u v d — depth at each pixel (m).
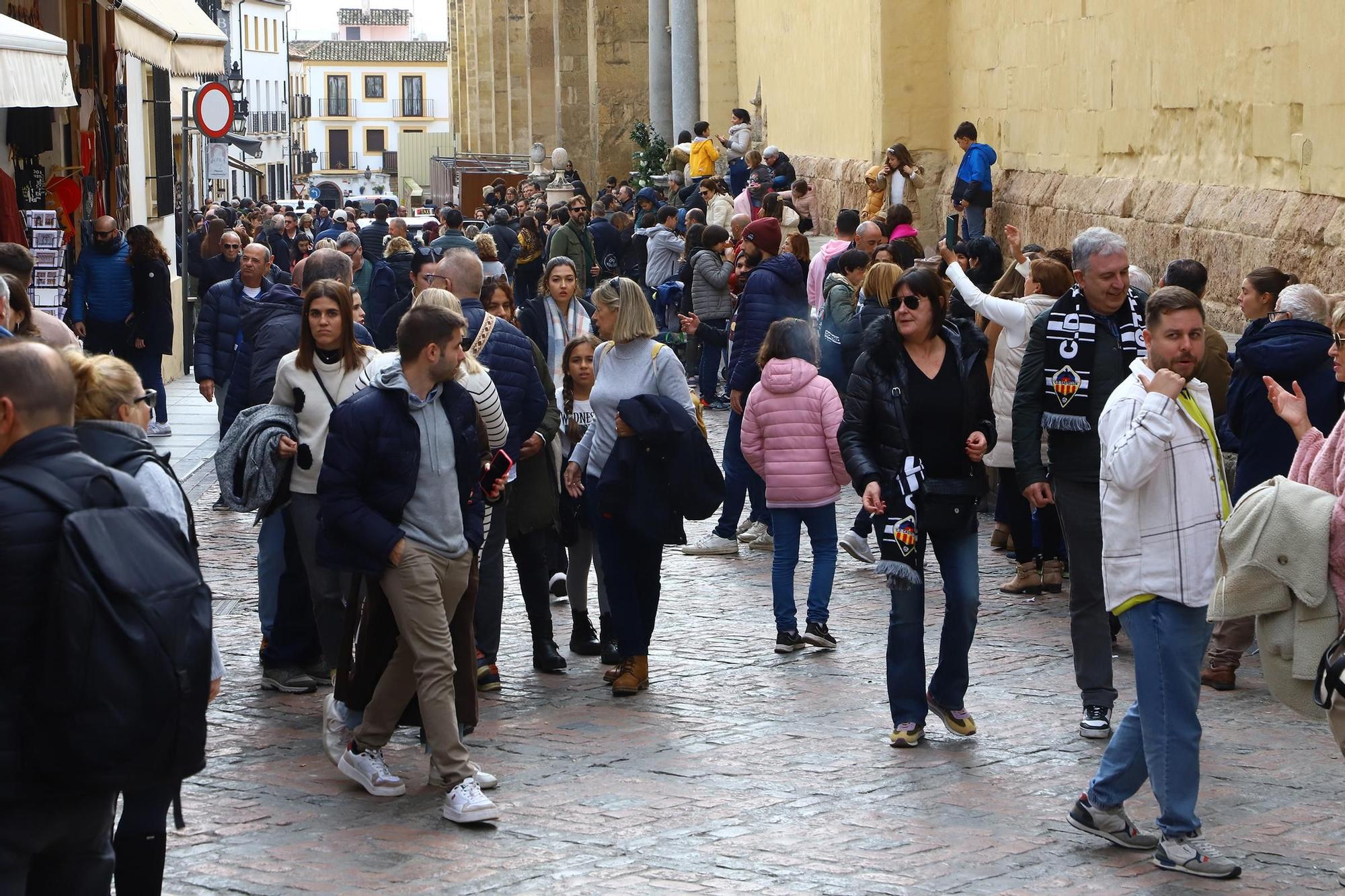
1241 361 9.62
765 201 21.19
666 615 11.60
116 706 4.50
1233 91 15.55
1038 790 7.64
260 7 123.69
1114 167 18.80
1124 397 6.67
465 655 7.86
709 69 42.94
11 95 11.52
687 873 6.55
